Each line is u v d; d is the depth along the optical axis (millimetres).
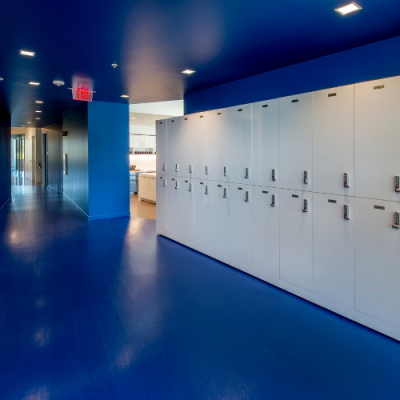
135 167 15086
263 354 2582
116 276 4273
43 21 3016
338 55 3809
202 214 5168
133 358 2525
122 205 8336
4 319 3133
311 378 2295
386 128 2721
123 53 3916
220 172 4688
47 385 2221
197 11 2799
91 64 4379
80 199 9031
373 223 2863
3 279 4148
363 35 3305
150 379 2283
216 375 2326
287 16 2881
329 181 3201
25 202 10531
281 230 3787
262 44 3588
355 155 2961
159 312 3293
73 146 9758
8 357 2531
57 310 3322
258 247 4137
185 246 5676
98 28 3176
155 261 4891
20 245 5707
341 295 3174
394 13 2816
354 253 3033
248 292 3781
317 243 3375
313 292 3461
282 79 4492
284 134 3650
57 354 2574
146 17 2930
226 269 4551
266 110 3861
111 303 3488
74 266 4652
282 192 3730
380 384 2234
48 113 9797
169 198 6027
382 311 2842
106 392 2156
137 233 6641
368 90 2828
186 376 2314
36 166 17656
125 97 6883
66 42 3555
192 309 3357
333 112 3125
